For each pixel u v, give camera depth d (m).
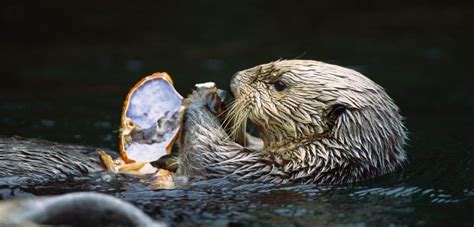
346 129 9.47
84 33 21.88
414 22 22.47
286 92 9.83
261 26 22.45
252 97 10.04
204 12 23.88
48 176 9.30
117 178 9.38
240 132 10.27
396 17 23.08
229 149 9.62
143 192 8.82
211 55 19.81
